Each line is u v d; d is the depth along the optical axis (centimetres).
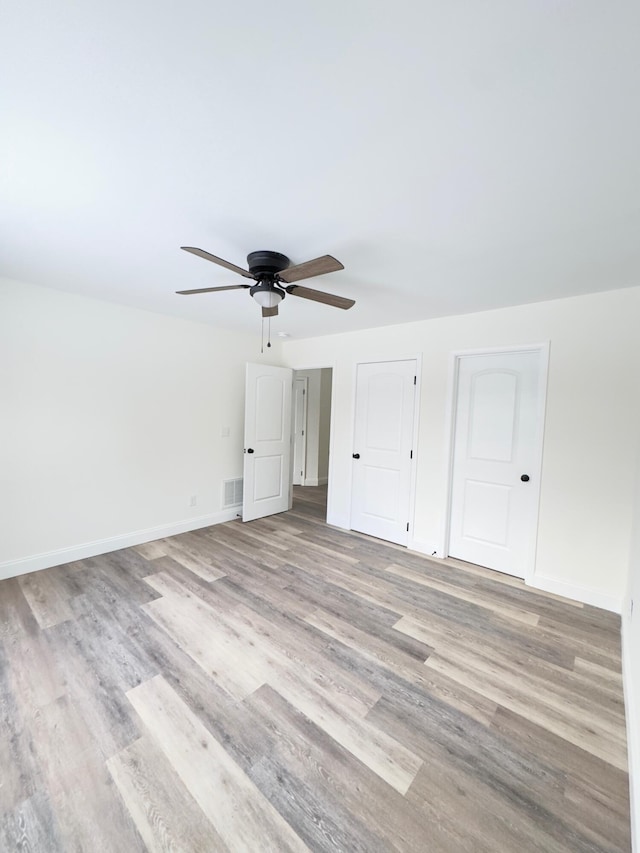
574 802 130
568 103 101
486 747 151
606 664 203
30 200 160
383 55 91
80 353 312
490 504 322
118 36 89
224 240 193
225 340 423
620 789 135
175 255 216
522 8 79
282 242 192
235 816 123
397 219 167
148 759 142
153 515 370
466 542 337
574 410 272
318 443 682
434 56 90
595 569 266
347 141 120
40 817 121
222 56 93
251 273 207
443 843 117
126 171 140
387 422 386
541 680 190
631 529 244
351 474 416
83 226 182
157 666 191
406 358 365
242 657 200
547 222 166
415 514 362
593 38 83
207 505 418
